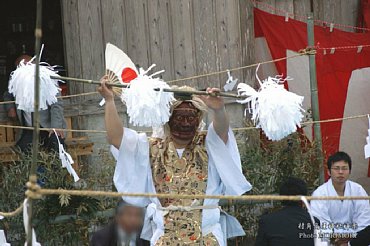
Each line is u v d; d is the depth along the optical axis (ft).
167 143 28.63
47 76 28.86
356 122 51.19
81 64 49.29
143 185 27.96
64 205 37.60
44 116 44.29
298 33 50.85
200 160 28.45
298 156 41.22
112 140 27.43
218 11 48.91
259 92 27.20
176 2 49.08
